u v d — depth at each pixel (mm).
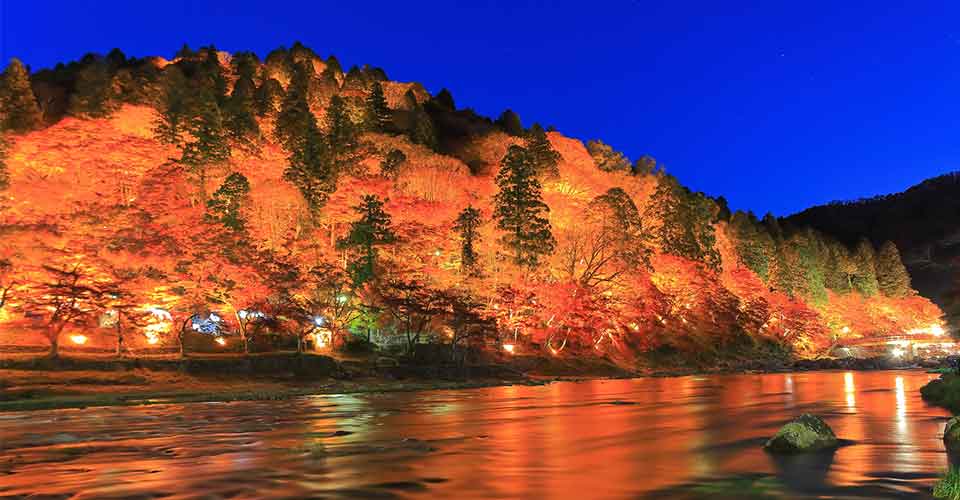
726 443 21047
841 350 118250
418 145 117500
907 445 19344
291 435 24359
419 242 78312
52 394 40906
